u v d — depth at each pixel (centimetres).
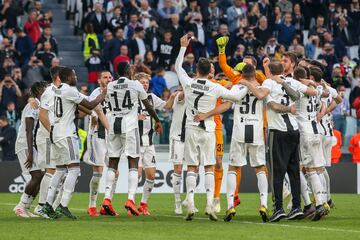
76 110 2162
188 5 4559
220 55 2280
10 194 3259
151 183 2389
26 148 2258
